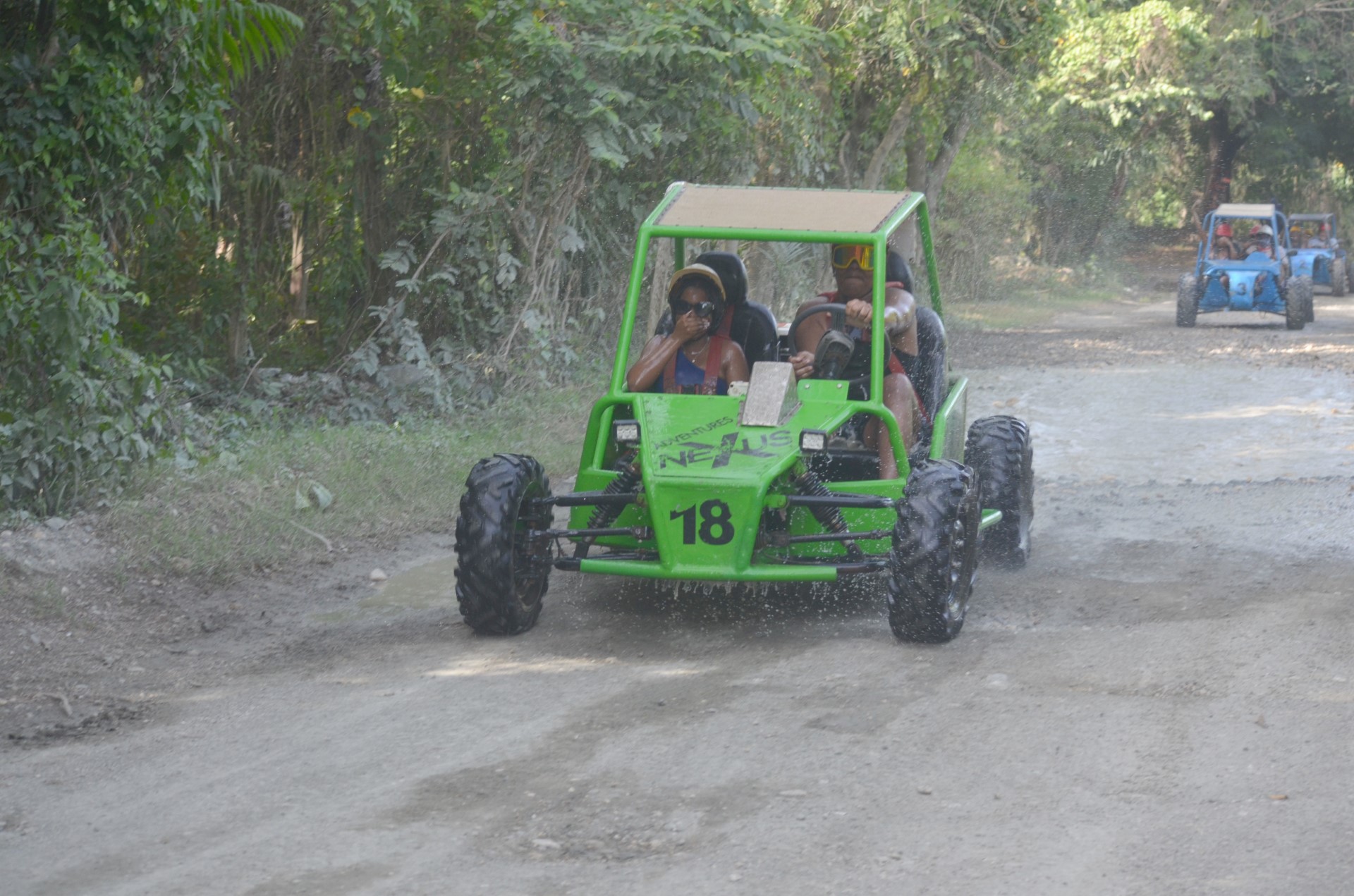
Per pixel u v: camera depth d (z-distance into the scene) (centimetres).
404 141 1372
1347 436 1245
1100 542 834
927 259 801
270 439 987
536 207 1351
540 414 1220
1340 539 813
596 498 636
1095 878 379
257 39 890
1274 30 4075
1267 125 4884
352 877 386
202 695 561
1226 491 978
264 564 770
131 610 677
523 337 1345
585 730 505
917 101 2123
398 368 1243
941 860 391
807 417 650
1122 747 479
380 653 618
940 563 590
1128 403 1513
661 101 1324
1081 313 3084
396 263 1275
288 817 429
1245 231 2744
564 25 1273
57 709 543
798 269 872
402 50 1244
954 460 756
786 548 640
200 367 1138
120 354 784
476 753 484
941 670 573
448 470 996
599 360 1435
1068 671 570
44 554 701
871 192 728
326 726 516
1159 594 702
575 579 750
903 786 446
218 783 459
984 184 3150
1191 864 386
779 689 550
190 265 1216
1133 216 5562
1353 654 582
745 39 1321
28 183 777
